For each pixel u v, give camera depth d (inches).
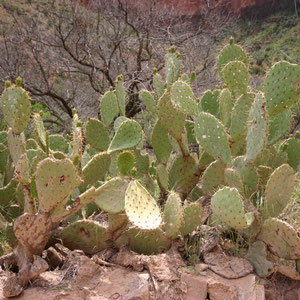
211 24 472.4
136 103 357.7
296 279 102.9
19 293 91.3
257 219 105.1
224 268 101.3
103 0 434.9
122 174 101.2
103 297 92.4
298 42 801.6
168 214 107.1
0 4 665.0
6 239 119.9
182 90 121.8
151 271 98.6
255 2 909.2
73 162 99.0
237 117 122.0
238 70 120.5
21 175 97.3
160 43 412.5
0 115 300.0
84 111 385.7
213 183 127.6
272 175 106.8
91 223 106.8
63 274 98.3
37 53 415.5
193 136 151.1
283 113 132.3
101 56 390.9
